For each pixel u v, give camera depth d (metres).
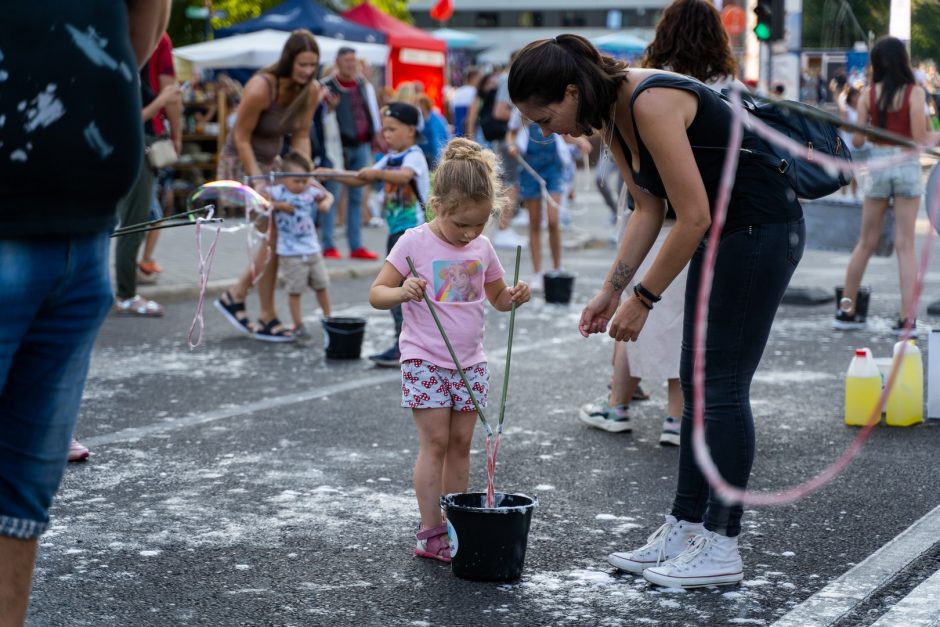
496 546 3.70
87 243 2.61
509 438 5.68
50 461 2.71
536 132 10.75
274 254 8.41
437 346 3.97
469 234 3.96
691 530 3.84
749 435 3.67
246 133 8.48
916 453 5.35
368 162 12.97
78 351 2.69
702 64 4.79
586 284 11.70
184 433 5.75
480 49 59.69
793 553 4.00
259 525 4.32
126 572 3.81
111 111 2.53
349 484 4.88
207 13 23.28
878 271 12.55
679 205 3.42
